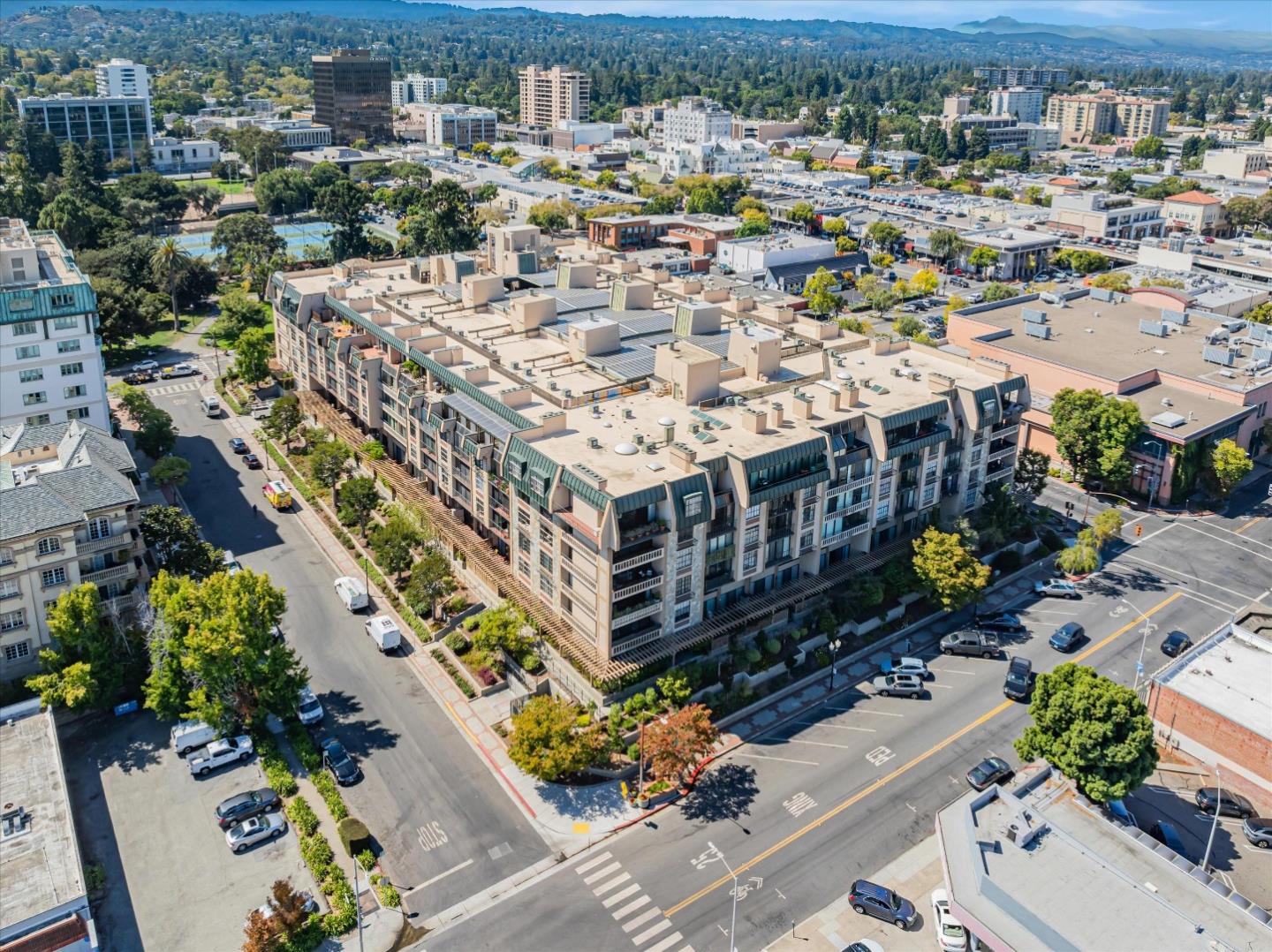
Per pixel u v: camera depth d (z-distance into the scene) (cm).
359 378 17338
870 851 10100
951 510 15400
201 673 10869
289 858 9906
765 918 9319
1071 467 18688
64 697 11044
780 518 12962
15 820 9438
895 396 14738
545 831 10331
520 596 13062
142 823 10269
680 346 14925
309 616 13850
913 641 13650
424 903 9412
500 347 16850
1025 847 9088
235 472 18125
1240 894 9631
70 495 11988
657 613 12031
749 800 10775
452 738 11600
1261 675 11812
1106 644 13700
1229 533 16888
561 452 12425
